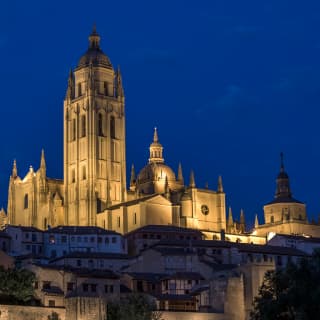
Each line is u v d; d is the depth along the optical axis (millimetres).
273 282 192250
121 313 196000
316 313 172250
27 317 192125
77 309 193000
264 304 181875
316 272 181625
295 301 175625
